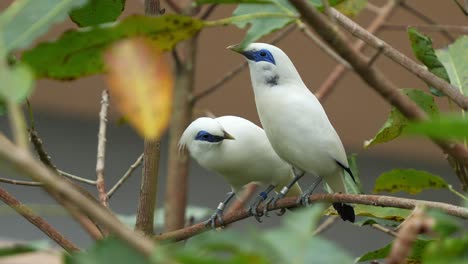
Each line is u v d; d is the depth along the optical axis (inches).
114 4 234.5
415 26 331.6
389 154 719.1
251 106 690.8
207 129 382.9
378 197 257.0
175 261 114.9
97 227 274.2
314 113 347.9
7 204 254.8
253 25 179.6
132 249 127.3
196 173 735.1
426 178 295.6
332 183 366.3
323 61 662.5
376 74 149.3
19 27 157.2
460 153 153.1
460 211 229.5
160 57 123.3
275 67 350.0
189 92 402.6
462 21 629.6
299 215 131.4
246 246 124.3
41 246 144.9
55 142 722.2
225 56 666.8
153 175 271.0
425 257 131.0
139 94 120.9
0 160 113.8
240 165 385.4
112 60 122.8
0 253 143.5
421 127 107.0
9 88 122.9
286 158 365.1
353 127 714.8
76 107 724.0
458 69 281.3
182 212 365.7
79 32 159.3
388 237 662.5
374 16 597.6
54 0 160.9
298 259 126.3
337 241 657.0
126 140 738.8
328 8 159.6
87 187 716.0
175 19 165.5
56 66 165.3
